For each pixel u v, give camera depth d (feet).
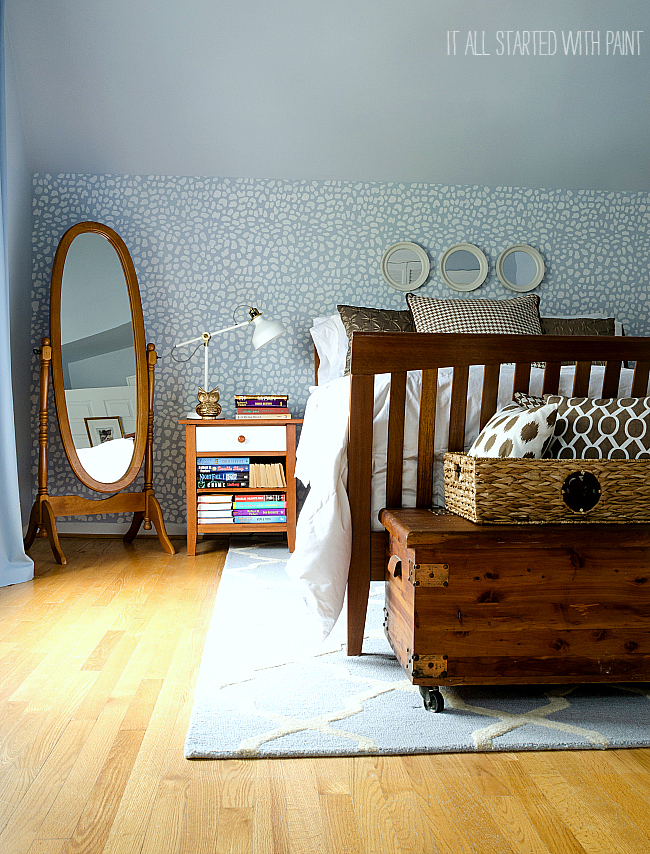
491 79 10.80
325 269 12.40
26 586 8.71
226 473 10.77
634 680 5.03
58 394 10.64
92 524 12.38
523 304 10.07
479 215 12.58
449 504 5.82
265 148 11.80
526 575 4.90
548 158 12.12
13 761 4.22
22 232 11.50
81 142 11.56
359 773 4.14
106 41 10.20
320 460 6.28
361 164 12.10
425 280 12.44
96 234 11.25
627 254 12.78
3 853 3.31
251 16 9.84
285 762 4.27
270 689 5.37
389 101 11.09
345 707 5.04
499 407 6.31
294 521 10.87
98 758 4.28
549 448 5.52
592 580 4.96
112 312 11.27
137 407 11.34
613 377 5.88
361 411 5.86
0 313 8.64
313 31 10.05
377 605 7.96
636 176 12.48
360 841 3.45
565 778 4.08
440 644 4.87
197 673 5.76
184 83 10.75
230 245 12.28
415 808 3.75
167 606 7.81
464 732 4.63
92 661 6.01
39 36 10.19
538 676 4.96
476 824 3.60
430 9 9.78
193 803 3.78
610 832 3.53
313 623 7.11
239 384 12.33
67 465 12.01
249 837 3.47
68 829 3.52
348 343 10.89
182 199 12.19
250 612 7.47
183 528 12.31
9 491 8.82
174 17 9.87
